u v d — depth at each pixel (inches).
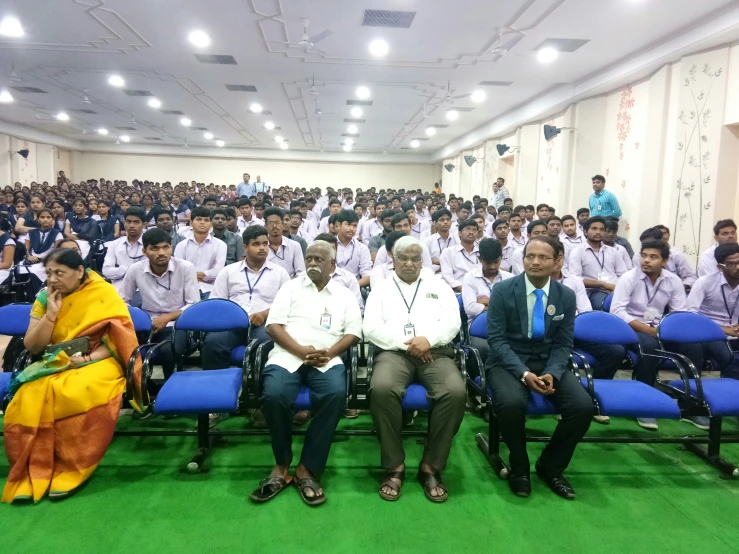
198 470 93.9
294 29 253.0
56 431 85.9
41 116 533.6
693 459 103.2
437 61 298.7
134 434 96.1
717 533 78.2
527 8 216.5
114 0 221.1
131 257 172.7
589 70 307.1
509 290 103.0
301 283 103.9
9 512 79.4
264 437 109.0
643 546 74.8
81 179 776.3
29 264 204.7
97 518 78.6
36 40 279.0
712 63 228.4
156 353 111.7
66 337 92.8
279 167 812.0
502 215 284.0
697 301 132.6
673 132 255.3
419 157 804.0
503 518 81.4
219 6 225.9
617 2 207.8
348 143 700.0
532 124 419.2
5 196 393.7
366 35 259.3
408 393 91.5
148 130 623.5
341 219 185.0
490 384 96.9
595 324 115.3
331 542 74.4
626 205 301.0
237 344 118.2
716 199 229.1
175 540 73.9
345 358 105.5
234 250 206.2
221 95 413.4
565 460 90.5
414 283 108.0
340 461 100.0
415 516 81.5
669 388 106.3
